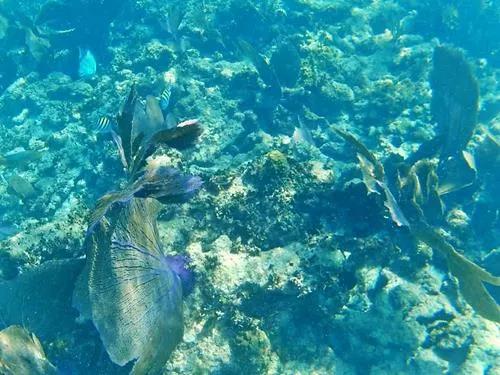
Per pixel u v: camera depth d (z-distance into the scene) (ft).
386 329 5.21
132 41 13.16
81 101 11.30
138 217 3.38
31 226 5.10
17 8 16.88
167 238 4.55
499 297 5.94
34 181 8.98
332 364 4.99
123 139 3.17
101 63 13.20
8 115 11.84
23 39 13.28
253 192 5.10
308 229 4.97
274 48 11.86
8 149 10.28
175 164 5.47
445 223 6.50
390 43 12.42
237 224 4.89
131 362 3.66
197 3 14.08
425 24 14.37
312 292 4.54
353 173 6.64
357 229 5.09
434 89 7.28
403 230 5.13
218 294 4.19
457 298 5.57
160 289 3.34
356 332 5.26
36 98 11.55
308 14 13.08
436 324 5.26
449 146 6.66
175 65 10.59
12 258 4.50
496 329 5.27
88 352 3.84
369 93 10.00
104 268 3.03
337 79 10.48
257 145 8.48
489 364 4.91
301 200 5.13
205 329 4.08
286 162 5.23
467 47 14.47
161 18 13.34
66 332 3.89
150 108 6.88
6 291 3.76
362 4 14.83
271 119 9.38
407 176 5.24
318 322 5.07
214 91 9.79
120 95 10.20
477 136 9.00
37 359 3.48
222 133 9.02
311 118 9.32
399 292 5.45
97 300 2.94
